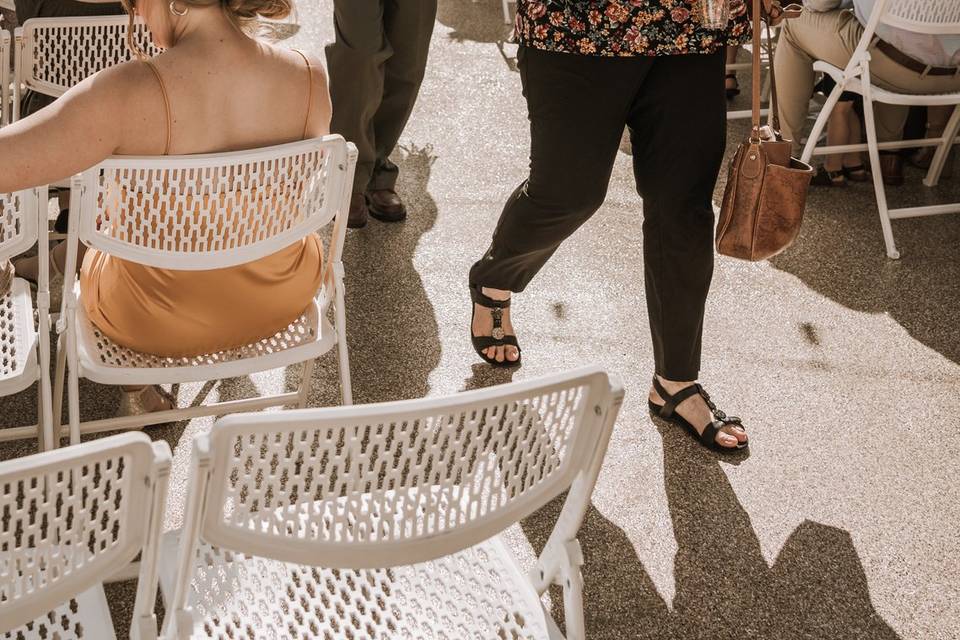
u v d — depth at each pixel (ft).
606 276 12.10
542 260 9.77
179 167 6.33
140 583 4.66
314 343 7.59
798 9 8.31
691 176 8.40
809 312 11.81
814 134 13.56
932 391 10.70
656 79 8.20
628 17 7.87
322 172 7.09
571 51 8.05
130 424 8.16
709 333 11.30
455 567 5.90
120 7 10.48
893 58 12.73
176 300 7.14
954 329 11.75
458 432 9.73
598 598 8.07
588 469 5.27
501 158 14.44
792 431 10.00
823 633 7.97
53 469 3.91
